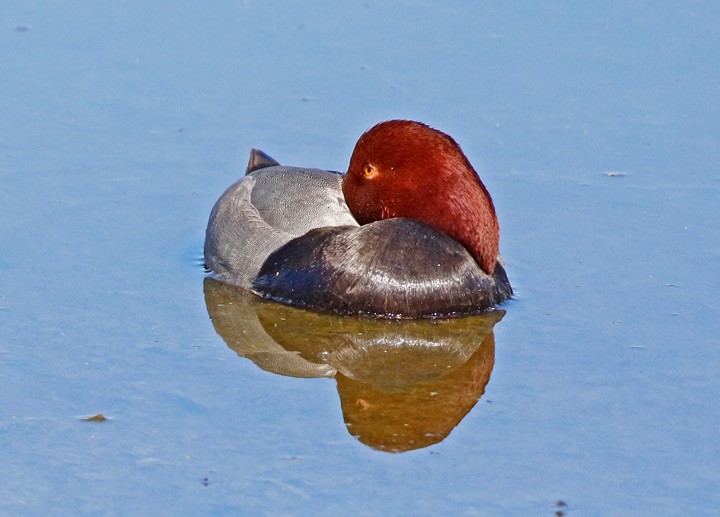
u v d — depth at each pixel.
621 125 30.67
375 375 19.95
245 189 24.02
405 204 21.67
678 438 17.66
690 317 21.73
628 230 25.52
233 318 21.84
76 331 21.05
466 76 33.72
